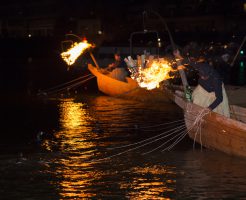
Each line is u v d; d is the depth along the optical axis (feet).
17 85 101.96
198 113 41.09
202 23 188.14
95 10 206.59
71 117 59.57
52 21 236.63
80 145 44.68
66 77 118.93
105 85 79.25
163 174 35.76
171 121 55.98
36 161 39.37
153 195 31.63
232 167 37.04
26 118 59.47
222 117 38.68
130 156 40.73
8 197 31.60
